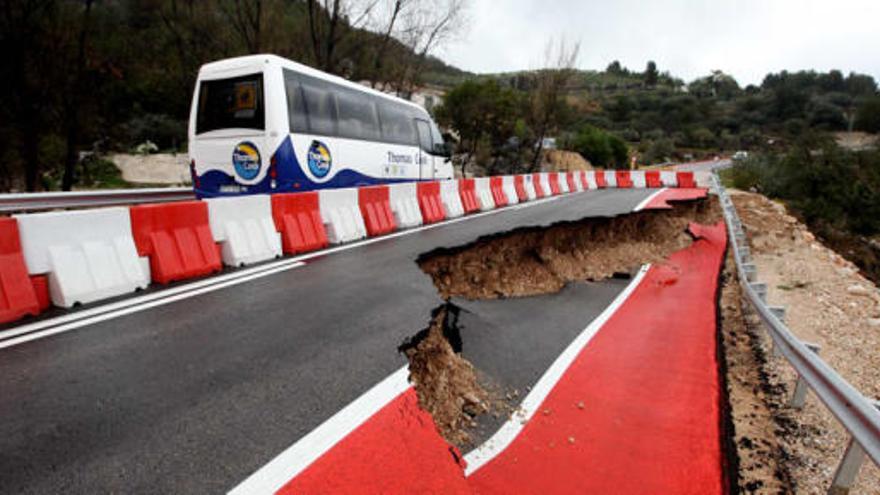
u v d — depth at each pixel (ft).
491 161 112.27
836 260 40.04
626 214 36.68
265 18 61.16
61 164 60.18
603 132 170.50
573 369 15.46
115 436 8.37
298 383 10.52
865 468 10.82
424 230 29.94
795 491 10.03
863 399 8.69
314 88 29.43
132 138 92.79
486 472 9.96
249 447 8.30
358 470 8.24
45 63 46.42
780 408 13.51
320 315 14.61
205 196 28.40
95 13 50.47
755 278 24.45
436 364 13.14
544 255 27.89
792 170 84.79
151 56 70.49
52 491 7.05
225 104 27.27
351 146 32.60
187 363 11.14
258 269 19.44
